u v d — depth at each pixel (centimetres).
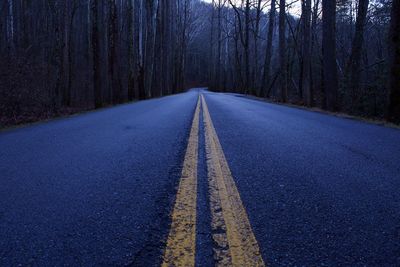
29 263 197
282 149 534
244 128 782
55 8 2072
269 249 215
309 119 1016
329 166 428
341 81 1980
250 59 6231
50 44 2684
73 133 714
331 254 210
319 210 282
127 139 627
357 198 313
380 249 218
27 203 295
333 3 1528
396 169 418
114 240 226
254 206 289
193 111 1288
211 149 530
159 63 3975
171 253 209
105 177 375
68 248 215
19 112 1742
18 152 519
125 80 3841
